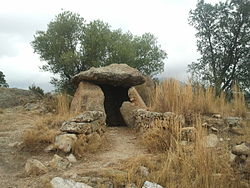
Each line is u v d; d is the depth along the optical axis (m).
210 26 21.05
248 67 20.03
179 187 5.39
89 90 11.84
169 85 9.77
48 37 18.89
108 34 18.81
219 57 20.53
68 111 11.36
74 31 19.11
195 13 21.42
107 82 12.17
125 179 5.56
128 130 9.99
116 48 18.22
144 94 14.02
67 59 17.44
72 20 18.98
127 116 10.67
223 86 20.28
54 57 18.56
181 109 9.01
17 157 6.93
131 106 10.91
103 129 8.87
